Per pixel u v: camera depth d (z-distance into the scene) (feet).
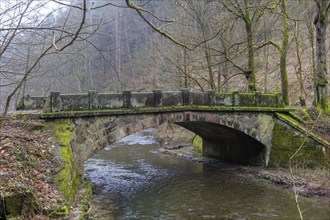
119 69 127.54
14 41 36.40
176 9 94.02
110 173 61.46
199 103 54.75
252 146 63.52
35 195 27.66
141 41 160.86
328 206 40.06
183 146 88.89
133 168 65.77
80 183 42.14
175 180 56.34
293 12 80.84
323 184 46.11
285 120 57.93
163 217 38.04
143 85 134.51
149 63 143.43
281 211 39.09
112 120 46.60
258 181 53.67
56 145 37.60
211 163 69.72
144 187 51.85
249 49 69.36
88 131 44.19
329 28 104.12
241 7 72.59
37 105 53.06
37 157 34.17
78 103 43.50
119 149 88.63
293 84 95.35
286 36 71.92
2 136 34.01
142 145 95.50
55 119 41.55
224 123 56.59
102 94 45.55
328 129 58.49
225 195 46.85
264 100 60.08
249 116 58.59
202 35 81.82
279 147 58.59
